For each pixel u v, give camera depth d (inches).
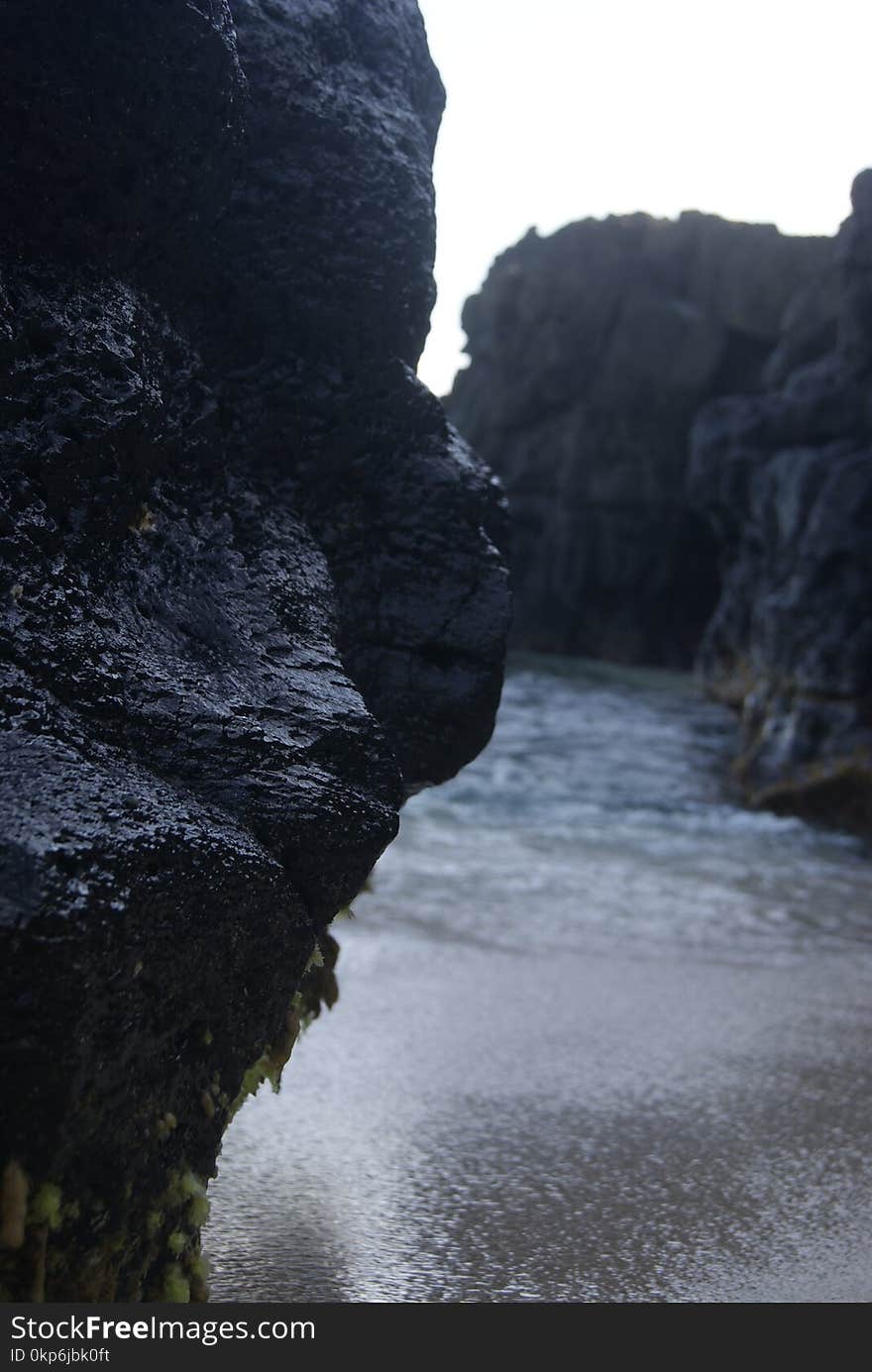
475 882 268.4
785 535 479.8
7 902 57.7
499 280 868.0
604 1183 119.3
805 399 513.7
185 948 66.7
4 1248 57.6
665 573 831.1
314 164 99.7
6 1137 57.7
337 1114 134.0
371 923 225.5
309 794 78.6
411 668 104.6
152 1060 66.0
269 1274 95.3
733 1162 126.1
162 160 82.4
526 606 856.3
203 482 91.4
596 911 247.9
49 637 71.2
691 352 795.4
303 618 91.6
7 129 73.4
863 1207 116.2
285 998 77.2
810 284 606.5
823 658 417.1
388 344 106.0
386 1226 106.7
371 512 105.8
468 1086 145.5
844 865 324.5
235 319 96.5
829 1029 176.4
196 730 76.0
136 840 64.9
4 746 64.7
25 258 77.7
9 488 72.4
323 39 104.0
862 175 481.7
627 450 823.7
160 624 80.4
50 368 76.5
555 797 399.9
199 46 80.4
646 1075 152.9
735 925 244.5
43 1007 57.8
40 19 71.8
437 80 118.8
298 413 100.0
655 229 829.8
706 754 494.6
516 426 856.9
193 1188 70.1
